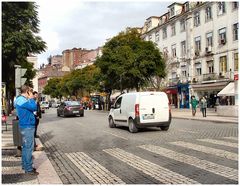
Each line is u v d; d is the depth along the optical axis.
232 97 37.78
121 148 11.03
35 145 11.03
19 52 24.50
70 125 21.89
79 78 78.31
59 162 9.04
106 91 53.81
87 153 10.32
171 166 8.00
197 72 45.78
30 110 7.56
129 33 42.91
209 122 22.23
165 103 16.30
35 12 25.06
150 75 41.28
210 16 42.75
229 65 39.22
